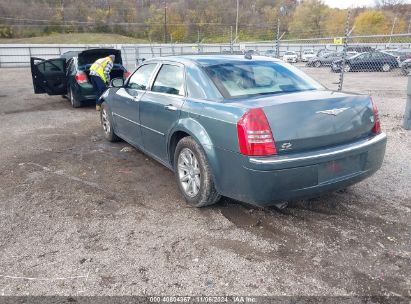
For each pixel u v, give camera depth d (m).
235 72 3.74
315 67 27.38
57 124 7.98
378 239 3.07
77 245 3.04
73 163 5.19
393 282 2.55
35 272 2.70
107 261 2.82
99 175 4.69
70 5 79.56
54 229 3.32
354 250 2.92
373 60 22.19
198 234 3.19
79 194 4.09
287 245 3.00
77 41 69.50
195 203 3.63
